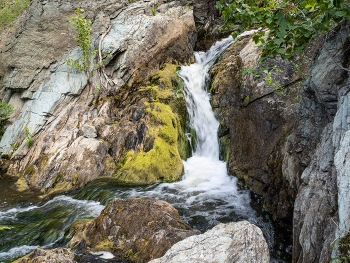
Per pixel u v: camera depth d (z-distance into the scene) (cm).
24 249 422
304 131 392
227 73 800
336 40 337
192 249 235
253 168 606
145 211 403
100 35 917
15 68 882
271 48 315
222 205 560
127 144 746
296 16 307
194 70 943
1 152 815
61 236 441
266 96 609
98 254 368
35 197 632
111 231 399
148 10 1013
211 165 746
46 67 878
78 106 837
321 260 238
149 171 684
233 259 221
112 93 863
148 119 757
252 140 627
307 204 307
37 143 776
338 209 235
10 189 670
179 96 850
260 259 235
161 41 964
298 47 314
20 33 912
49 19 916
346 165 234
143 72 914
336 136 279
